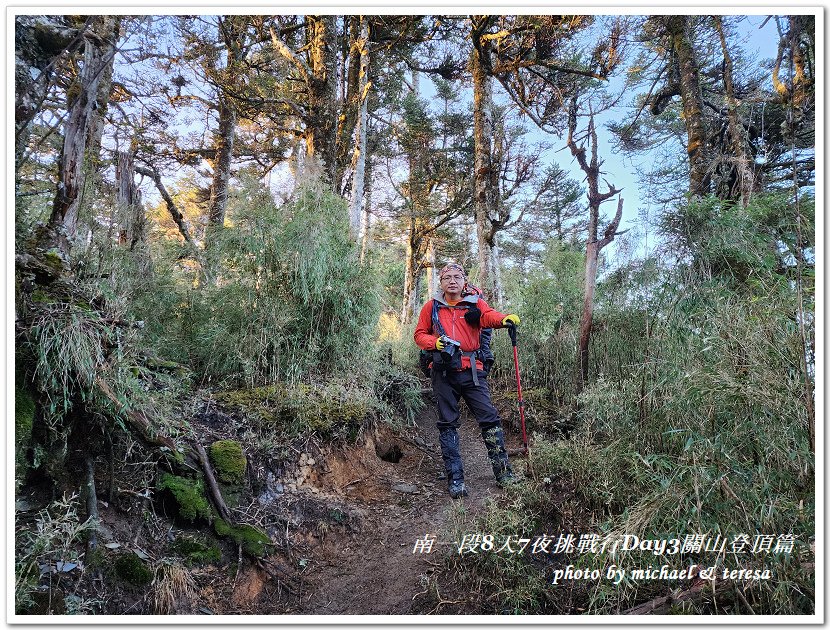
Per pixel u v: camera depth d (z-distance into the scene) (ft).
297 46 29.27
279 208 15.12
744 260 11.93
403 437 15.56
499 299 21.52
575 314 18.70
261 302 13.85
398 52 33.76
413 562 9.50
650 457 8.70
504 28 22.93
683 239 12.94
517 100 24.76
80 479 7.55
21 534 6.33
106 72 11.52
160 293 13.03
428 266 57.77
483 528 9.45
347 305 15.19
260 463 10.69
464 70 33.04
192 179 32.86
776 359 8.09
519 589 7.86
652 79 29.32
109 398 7.94
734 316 9.22
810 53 14.65
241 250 14.08
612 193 14.40
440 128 46.01
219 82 22.09
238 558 8.73
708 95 26.86
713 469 7.70
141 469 8.50
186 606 7.53
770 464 7.63
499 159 23.50
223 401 11.76
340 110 27.09
